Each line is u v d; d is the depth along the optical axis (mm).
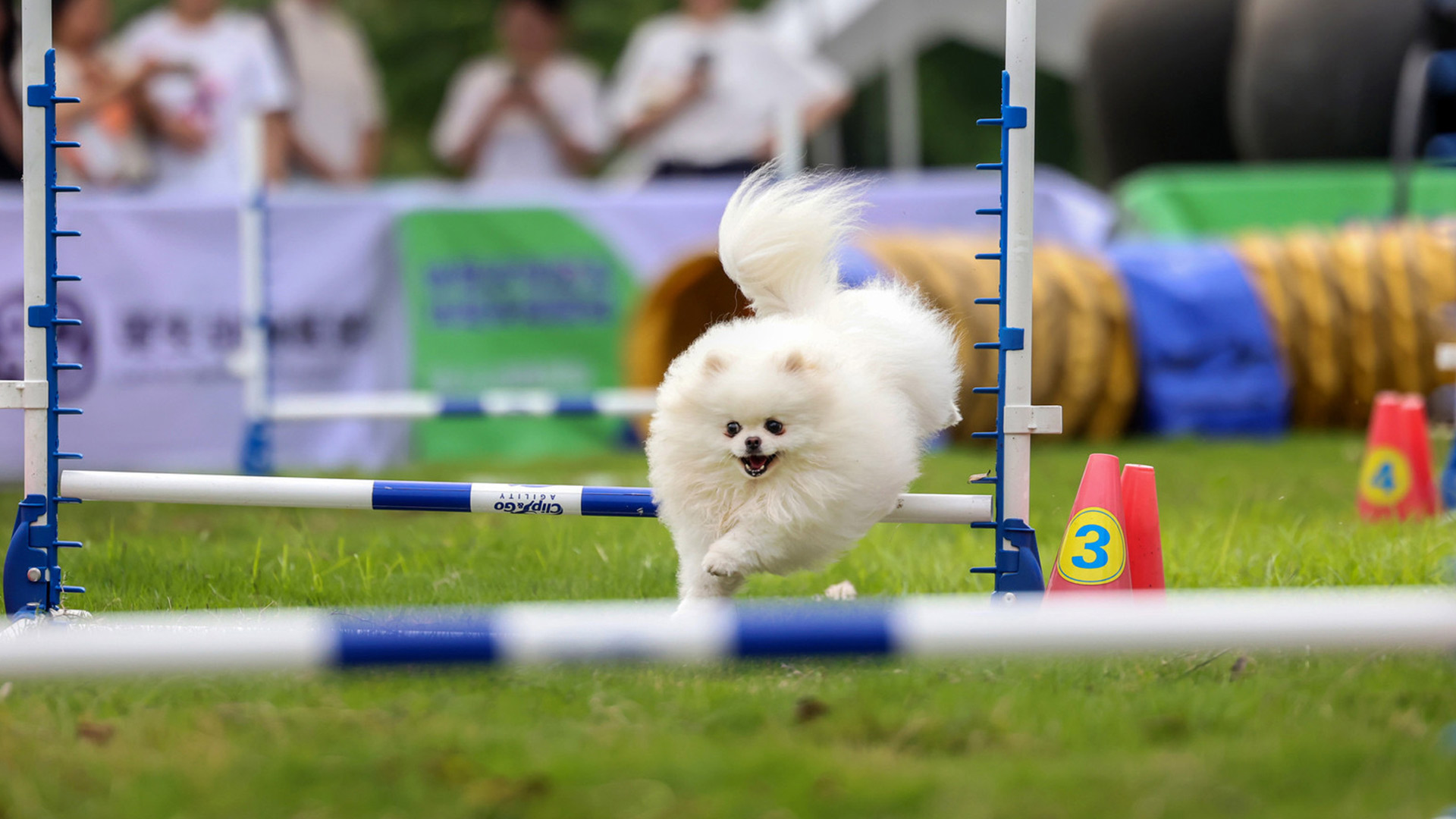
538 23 22109
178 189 19422
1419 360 17969
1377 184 21625
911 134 30391
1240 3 25719
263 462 14141
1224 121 26328
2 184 18078
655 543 9195
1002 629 4160
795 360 6582
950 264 16516
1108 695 5355
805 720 4953
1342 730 4715
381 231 17125
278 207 16703
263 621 4793
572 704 5301
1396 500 10516
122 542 9312
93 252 15922
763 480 6680
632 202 17719
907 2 29422
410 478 13414
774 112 20234
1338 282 18484
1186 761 4355
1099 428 17547
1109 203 26219
